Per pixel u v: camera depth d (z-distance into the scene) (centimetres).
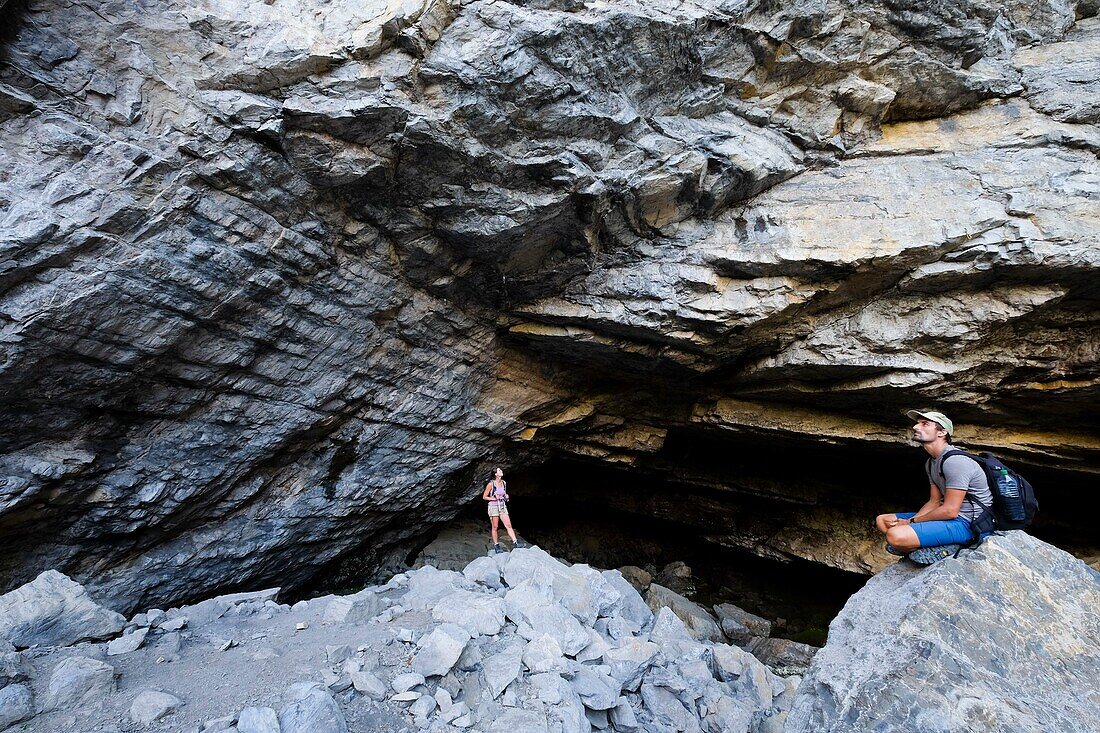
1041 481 1182
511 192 818
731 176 905
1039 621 352
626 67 802
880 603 402
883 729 317
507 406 1239
